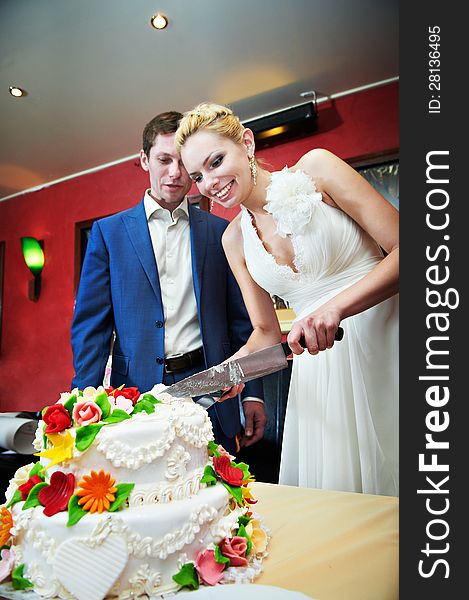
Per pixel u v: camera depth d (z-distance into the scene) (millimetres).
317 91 3588
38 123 3984
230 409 1965
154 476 968
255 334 1873
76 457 949
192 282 2049
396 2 2766
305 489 1419
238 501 1069
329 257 1603
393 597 796
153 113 3867
